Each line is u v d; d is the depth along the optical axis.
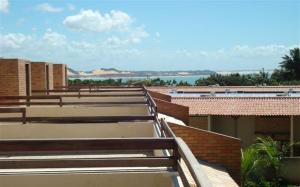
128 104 10.85
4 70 12.67
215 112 20.08
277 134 20.97
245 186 15.28
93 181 5.35
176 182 4.78
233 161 10.13
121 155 7.02
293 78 52.72
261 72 50.91
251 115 19.80
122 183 5.34
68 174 5.32
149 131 8.71
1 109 8.51
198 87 29.42
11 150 4.77
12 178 5.24
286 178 16.81
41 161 4.77
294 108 19.89
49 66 17.19
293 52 53.06
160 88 28.25
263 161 16.03
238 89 27.42
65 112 10.87
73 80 36.78
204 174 3.01
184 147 4.06
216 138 10.16
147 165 4.89
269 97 21.05
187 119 14.06
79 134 8.55
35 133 8.44
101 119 8.09
